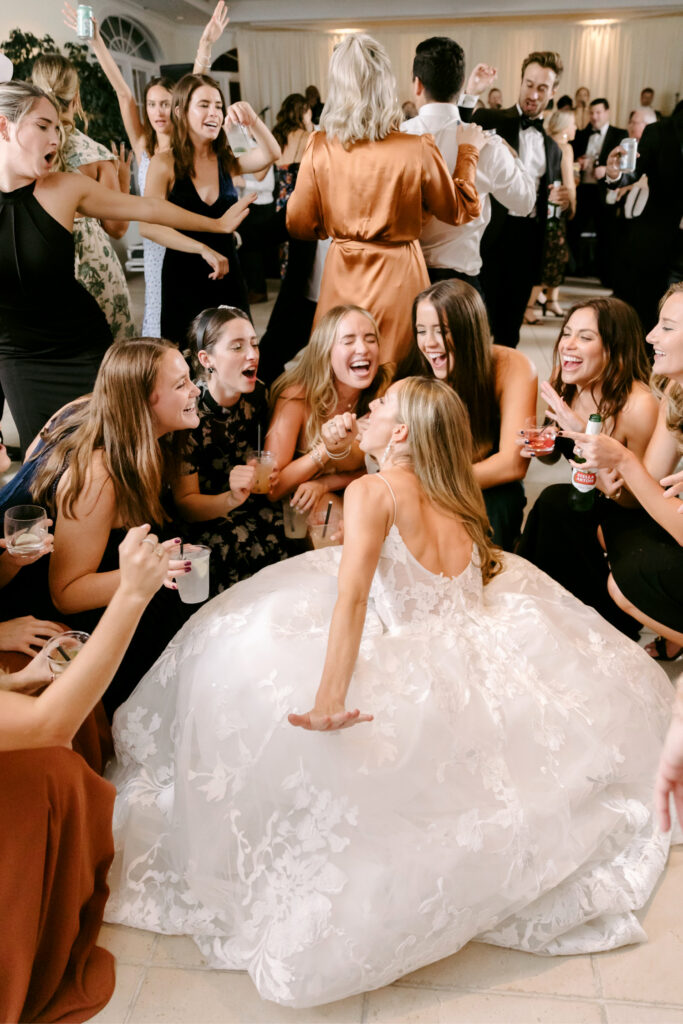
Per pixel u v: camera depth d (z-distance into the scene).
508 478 2.78
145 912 1.78
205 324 2.59
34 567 2.18
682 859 1.93
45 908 1.50
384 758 1.68
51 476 2.09
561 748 1.84
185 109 3.50
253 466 2.53
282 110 6.98
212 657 1.90
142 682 2.06
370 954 1.56
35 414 3.25
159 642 2.33
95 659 1.35
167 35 12.27
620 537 2.53
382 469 2.01
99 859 1.68
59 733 1.35
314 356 2.85
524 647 1.98
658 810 1.28
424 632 1.89
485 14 11.98
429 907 1.60
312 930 1.58
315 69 12.80
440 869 1.63
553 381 2.90
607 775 1.86
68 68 3.81
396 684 1.77
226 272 3.58
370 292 3.15
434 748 1.71
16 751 1.45
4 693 1.36
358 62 2.91
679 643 2.47
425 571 1.89
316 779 1.67
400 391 1.96
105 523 2.10
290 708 1.74
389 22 12.34
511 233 5.09
